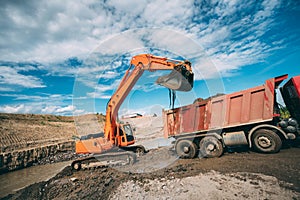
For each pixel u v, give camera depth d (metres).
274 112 5.80
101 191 4.30
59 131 24.22
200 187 3.52
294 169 3.94
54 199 4.61
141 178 4.63
